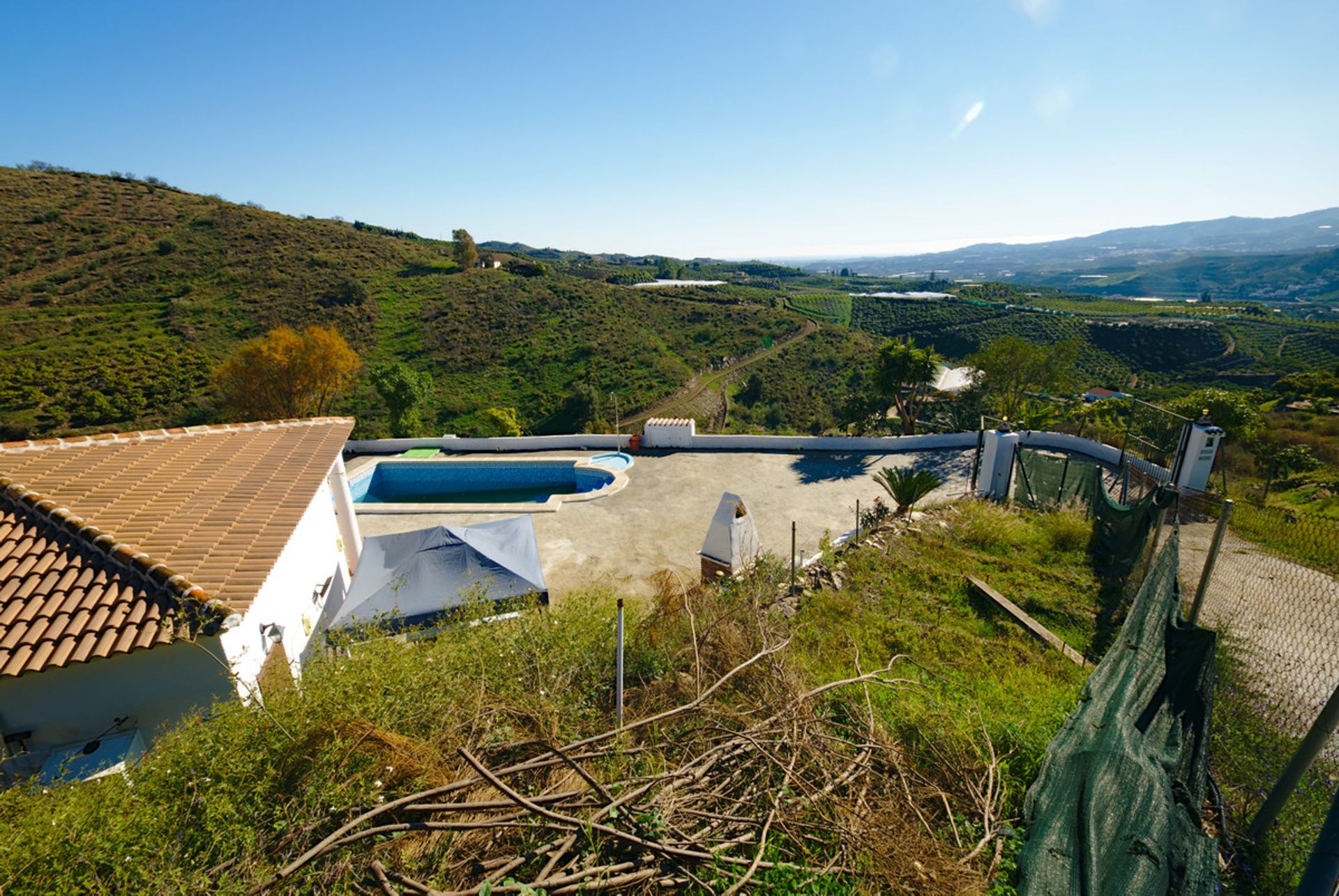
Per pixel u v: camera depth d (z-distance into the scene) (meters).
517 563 8.14
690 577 10.46
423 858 2.70
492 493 17.25
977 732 4.19
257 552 6.12
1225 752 4.14
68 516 5.80
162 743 3.61
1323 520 8.52
